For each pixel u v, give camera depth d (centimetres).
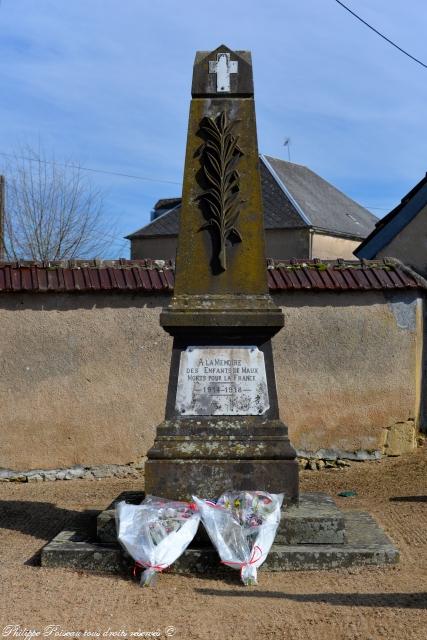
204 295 806
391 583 688
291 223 3362
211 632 588
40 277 1193
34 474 1186
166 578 712
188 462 781
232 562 705
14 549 810
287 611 627
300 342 1220
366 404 1219
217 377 800
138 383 1199
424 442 1255
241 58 834
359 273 1227
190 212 818
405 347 1223
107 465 1195
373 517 879
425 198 1591
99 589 686
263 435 790
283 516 756
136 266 1222
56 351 1195
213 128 822
